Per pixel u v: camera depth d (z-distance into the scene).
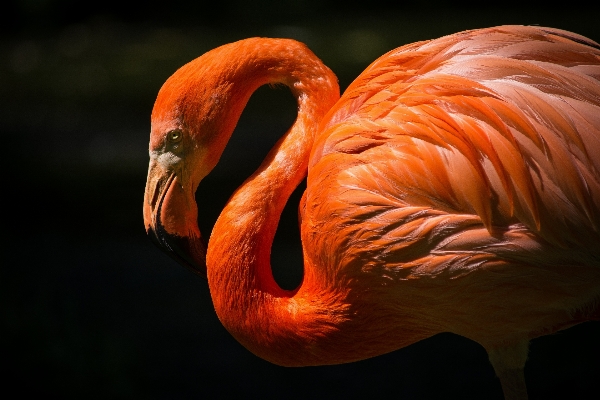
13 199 11.22
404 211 7.04
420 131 7.04
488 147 7.02
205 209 10.18
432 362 7.66
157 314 7.86
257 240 7.13
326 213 7.08
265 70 7.16
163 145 7.17
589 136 7.01
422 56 7.09
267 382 7.63
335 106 7.12
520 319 7.07
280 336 7.12
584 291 7.04
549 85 7.03
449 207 7.03
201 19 25.72
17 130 14.70
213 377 7.65
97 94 17.05
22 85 18.34
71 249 9.40
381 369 7.65
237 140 13.06
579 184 7.00
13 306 7.72
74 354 7.61
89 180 11.91
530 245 7.01
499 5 25.83
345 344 7.12
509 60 7.05
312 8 27.06
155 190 7.18
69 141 13.87
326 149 7.09
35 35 24.31
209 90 7.16
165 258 9.18
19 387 7.56
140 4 26.28
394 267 7.05
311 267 7.11
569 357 7.58
